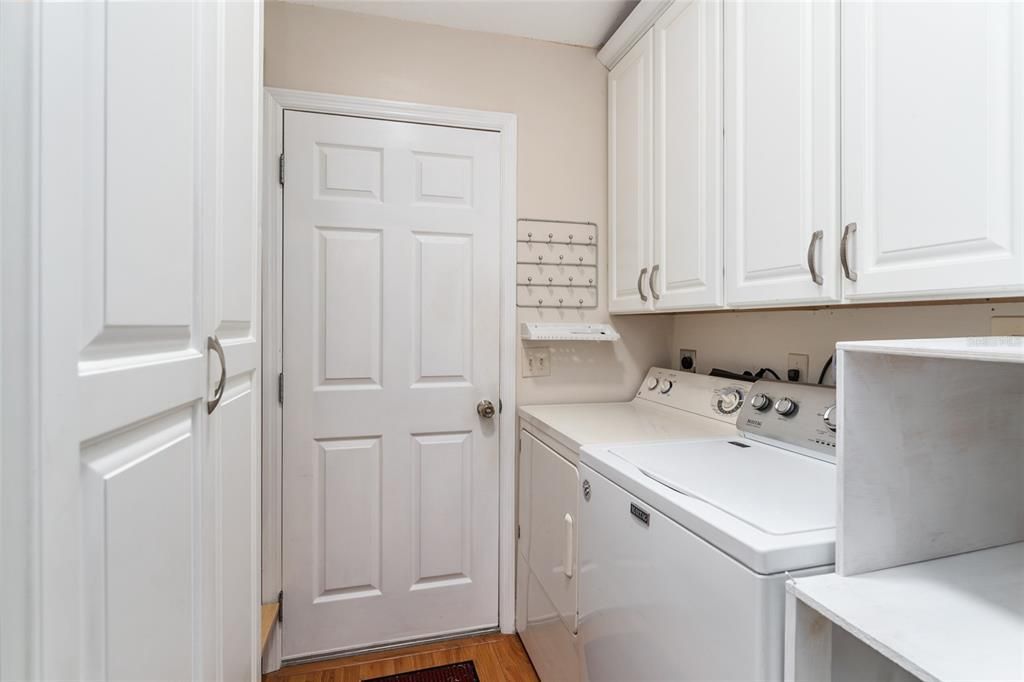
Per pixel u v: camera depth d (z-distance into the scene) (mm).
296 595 1734
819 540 710
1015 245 694
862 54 930
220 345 799
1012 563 745
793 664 670
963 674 496
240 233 937
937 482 758
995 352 523
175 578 659
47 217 397
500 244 1915
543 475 1601
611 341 2062
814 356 1438
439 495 1870
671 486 942
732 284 1298
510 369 1920
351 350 1772
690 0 1458
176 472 659
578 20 1838
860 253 939
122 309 509
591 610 1177
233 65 881
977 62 739
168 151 618
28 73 382
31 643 386
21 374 379
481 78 1896
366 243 1778
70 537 428
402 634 1838
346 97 1739
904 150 854
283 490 1721
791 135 1099
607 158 2043
